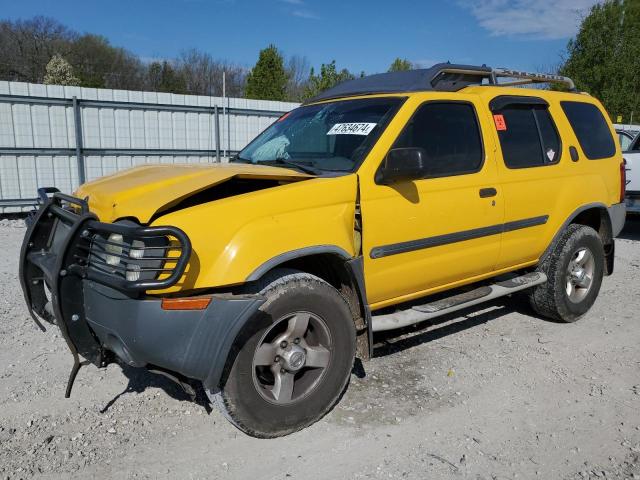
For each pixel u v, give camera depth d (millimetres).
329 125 4270
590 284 5508
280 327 3383
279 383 3363
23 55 50094
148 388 4020
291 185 3406
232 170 3426
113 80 51531
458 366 4453
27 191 12781
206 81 54000
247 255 3090
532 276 5164
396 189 3846
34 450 3250
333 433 3480
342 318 3520
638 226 11586
